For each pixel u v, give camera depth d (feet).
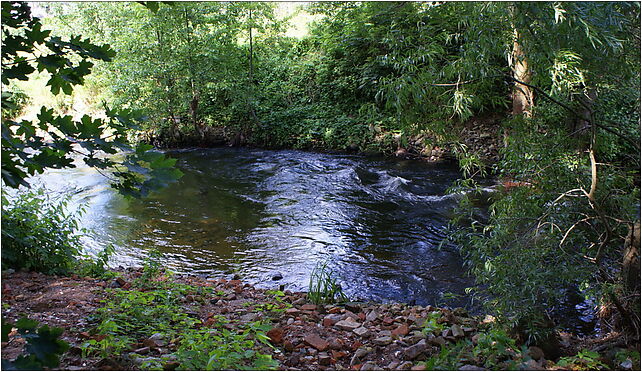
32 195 16.12
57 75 5.48
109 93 48.11
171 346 9.32
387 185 32.96
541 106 12.53
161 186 5.46
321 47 54.24
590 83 11.93
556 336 10.92
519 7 10.33
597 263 10.32
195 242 22.34
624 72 11.69
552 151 11.56
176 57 47.21
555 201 10.51
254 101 48.91
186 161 42.16
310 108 49.96
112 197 28.89
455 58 12.16
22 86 52.11
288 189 32.40
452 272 18.65
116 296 11.81
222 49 47.96
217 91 50.49
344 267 19.29
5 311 10.54
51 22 54.19
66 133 5.39
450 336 10.64
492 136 39.73
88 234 22.70
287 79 53.88
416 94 11.40
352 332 11.25
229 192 31.68
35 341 4.41
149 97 47.14
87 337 9.10
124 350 8.93
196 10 46.01
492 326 10.82
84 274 15.52
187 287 14.06
